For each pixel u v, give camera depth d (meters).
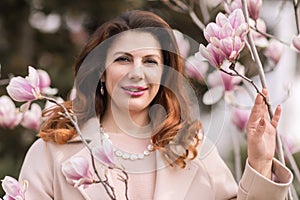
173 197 2.47
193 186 2.53
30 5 7.81
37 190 2.51
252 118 2.33
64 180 2.49
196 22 3.31
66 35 7.77
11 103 3.30
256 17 2.68
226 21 2.21
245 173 2.36
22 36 7.91
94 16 7.55
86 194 2.43
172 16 4.87
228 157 5.15
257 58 2.37
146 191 2.47
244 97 3.31
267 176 2.36
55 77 6.70
